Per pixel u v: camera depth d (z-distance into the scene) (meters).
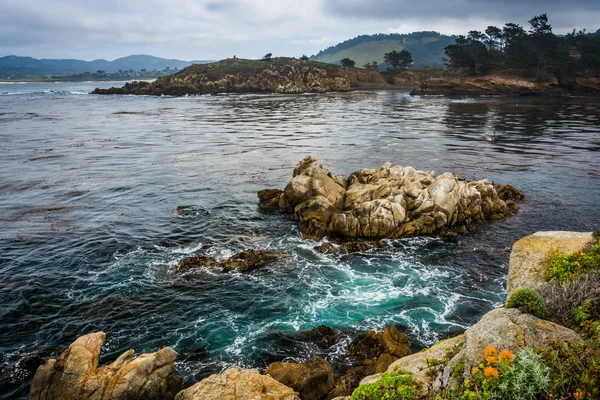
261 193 34.03
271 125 80.31
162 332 17.53
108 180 40.44
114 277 21.88
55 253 24.47
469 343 9.59
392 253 25.36
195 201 34.50
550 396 7.35
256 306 19.61
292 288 21.27
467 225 29.03
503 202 31.98
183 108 113.88
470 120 82.94
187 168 45.81
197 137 66.62
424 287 21.44
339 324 18.28
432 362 10.98
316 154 52.81
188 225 29.31
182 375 14.98
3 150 53.81
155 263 23.55
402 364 11.65
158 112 103.56
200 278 22.02
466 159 49.03
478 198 30.14
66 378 12.17
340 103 127.62
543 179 40.59
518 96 142.88
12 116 90.69
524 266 13.82
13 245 25.36
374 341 16.42
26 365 15.32
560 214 31.48
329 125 79.38
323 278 22.34
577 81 147.25
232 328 17.89
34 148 55.59
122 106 119.00
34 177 41.00
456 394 8.59
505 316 10.02
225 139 64.75
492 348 8.40
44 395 12.20
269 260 23.98
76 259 23.78
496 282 21.89
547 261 13.63
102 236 27.05
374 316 18.88
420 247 26.16
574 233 14.99
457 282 21.94
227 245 26.23
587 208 32.62
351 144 59.41
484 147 56.16
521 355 8.10
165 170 44.81
